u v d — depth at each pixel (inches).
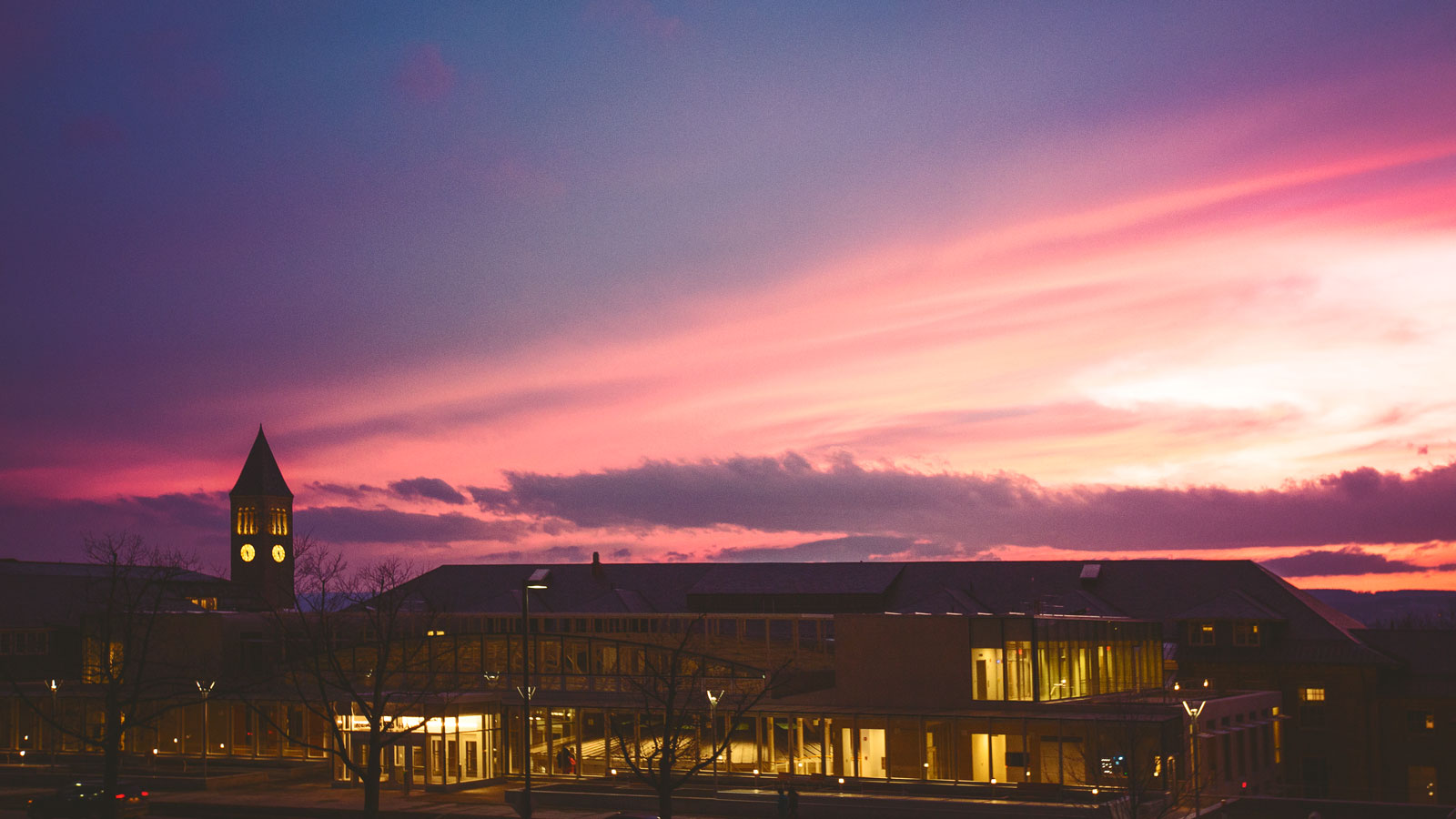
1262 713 3447.3
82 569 4968.0
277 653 3528.5
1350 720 3695.9
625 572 5310.0
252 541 7057.1
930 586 4709.6
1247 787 3240.7
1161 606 4333.2
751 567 5036.9
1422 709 3646.7
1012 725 2637.8
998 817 2325.3
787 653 3129.9
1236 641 3890.3
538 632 3230.8
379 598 3373.5
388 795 2888.8
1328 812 2598.4
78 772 3257.9
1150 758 2529.5
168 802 2802.7
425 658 3255.4
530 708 3048.7
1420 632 3909.9
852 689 2854.3
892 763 2736.2
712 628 3479.3
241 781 3068.4
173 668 3508.9
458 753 2967.5
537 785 2854.3
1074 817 2276.1
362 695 3093.0
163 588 3644.2
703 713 2805.1
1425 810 2527.1
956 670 2763.3
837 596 4749.0
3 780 3211.1
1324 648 3799.2
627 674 2832.2
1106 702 2866.6
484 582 5339.6
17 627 4276.6
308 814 2642.7
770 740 2844.5
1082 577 4525.1
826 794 2576.3
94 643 3725.4
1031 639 2721.5
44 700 3563.0
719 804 2544.3
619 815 2118.6
